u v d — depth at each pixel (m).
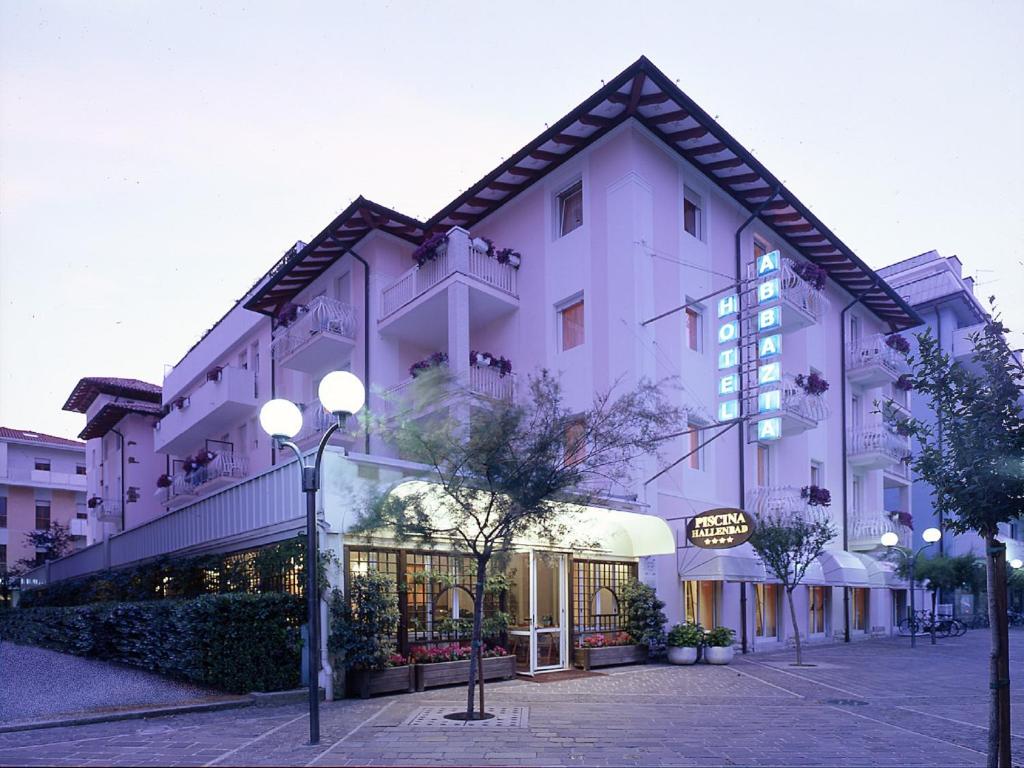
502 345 22.03
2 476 53.97
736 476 21.23
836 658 19.22
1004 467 6.61
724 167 20.95
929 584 32.94
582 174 20.33
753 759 7.76
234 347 31.88
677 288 19.84
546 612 16.20
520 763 7.45
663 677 14.60
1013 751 8.42
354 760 7.50
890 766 7.55
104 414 39.00
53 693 11.52
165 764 7.29
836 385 27.47
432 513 10.20
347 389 8.91
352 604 12.05
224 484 29.55
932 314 39.47
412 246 23.84
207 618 11.41
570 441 11.02
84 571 27.50
